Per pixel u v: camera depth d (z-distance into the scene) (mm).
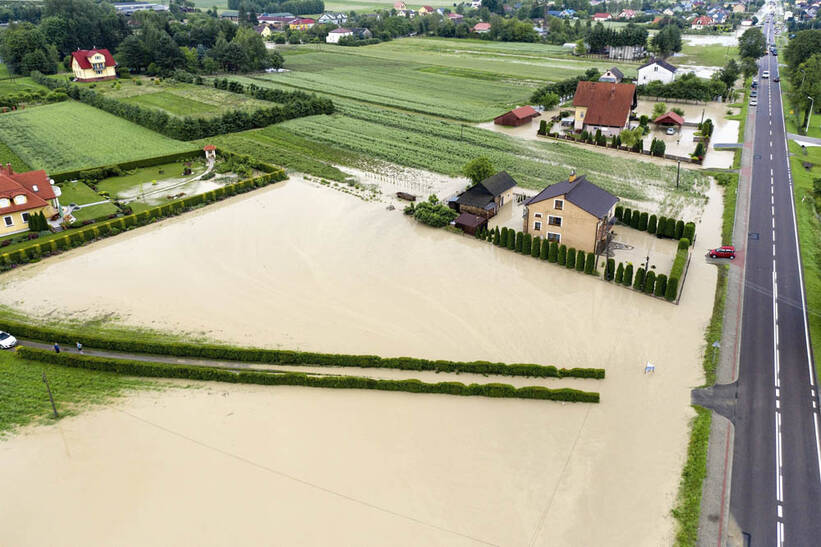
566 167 112062
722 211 91000
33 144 132125
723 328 62031
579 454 47406
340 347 60656
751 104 155000
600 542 40031
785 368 55781
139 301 69875
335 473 46312
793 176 103562
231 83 180875
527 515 42281
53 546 40844
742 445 47031
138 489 45062
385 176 110062
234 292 71312
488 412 52375
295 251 81500
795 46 183500
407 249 81688
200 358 59938
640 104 163250
